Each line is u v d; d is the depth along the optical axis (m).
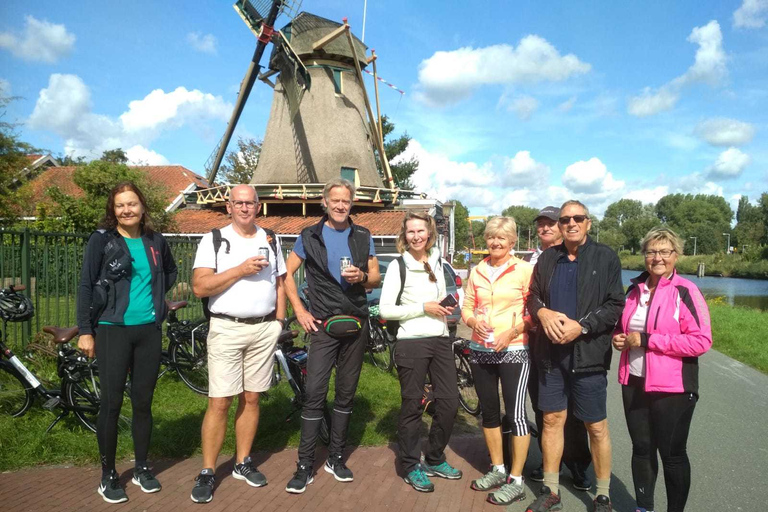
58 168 29.23
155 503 3.45
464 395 5.75
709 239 108.50
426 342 3.84
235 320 3.64
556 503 3.49
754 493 3.91
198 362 6.12
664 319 3.20
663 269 3.27
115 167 18.20
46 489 3.58
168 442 4.35
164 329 7.76
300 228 18.97
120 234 3.57
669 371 3.15
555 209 4.34
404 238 3.98
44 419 4.68
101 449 3.44
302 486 3.69
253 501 3.54
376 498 3.66
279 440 4.64
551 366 3.51
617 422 5.59
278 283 4.00
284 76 21.42
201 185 29.81
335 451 3.97
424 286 3.91
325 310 3.87
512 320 3.79
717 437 5.13
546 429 3.56
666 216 126.62
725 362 9.03
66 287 6.88
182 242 8.72
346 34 22.34
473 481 3.91
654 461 3.32
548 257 3.58
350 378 3.93
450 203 31.00
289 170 22.36
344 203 3.88
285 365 5.01
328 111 22.45
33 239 6.94
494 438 3.90
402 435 3.91
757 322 13.76
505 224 3.86
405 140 34.56
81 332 3.40
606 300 3.38
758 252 77.62
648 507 3.30
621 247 119.00
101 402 3.43
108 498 3.41
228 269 3.59
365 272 3.89
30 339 6.41
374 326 7.62
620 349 3.46
